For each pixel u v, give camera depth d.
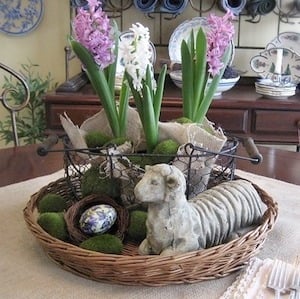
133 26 0.85
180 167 0.87
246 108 2.08
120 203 0.90
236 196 0.84
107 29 0.85
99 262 0.72
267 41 2.43
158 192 0.71
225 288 0.74
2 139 2.48
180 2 2.20
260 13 2.31
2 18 2.42
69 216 0.84
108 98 0.94
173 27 2.41
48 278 0.77
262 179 1.26
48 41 2.47
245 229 0.84
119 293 0.73
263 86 2.15
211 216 0.79
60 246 0.75
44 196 0.96
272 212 0.87
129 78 0.87
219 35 0.90
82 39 0.85
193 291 0.74
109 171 0.88
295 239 0.91
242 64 2.46
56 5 2.43
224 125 2.09
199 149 0.86
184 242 0.74
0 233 0.93
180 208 0.73
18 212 1.03
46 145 1.00
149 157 0.87
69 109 2.06
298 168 1.36
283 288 0.73
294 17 2.39
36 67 2.50
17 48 2.48
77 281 0.76
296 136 2.10
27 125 2.39
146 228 0.79
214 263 0.74
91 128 1.00
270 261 0.80
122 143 0.90
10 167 1.33
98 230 0.81
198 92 0.97
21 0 2.41
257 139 2.10
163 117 2.04
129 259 0.71
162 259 0.71
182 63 0.96
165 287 0.74
